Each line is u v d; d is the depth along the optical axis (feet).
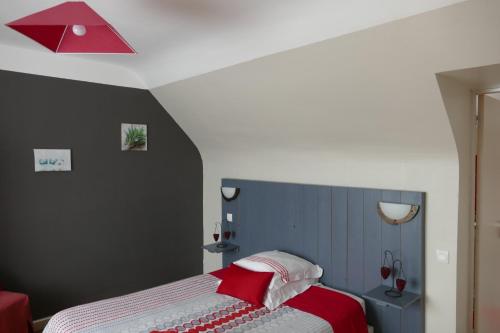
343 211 10.37
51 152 11.05
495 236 10.12
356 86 7.95
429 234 8.91
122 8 7.15
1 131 10.15
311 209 11.16
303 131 10.42
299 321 8.07
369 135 9.20
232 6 6.97
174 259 14.42
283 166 12.19
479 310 9.55
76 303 11.76
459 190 8.45
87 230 11.96
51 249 11.19
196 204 15.10
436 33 5.98
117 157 12.59
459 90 7.97
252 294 9.02
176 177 14.34
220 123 12.35
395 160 9.39
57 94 11.13
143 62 11.50
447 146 8.23
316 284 10.54
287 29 7.52
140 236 13.33
